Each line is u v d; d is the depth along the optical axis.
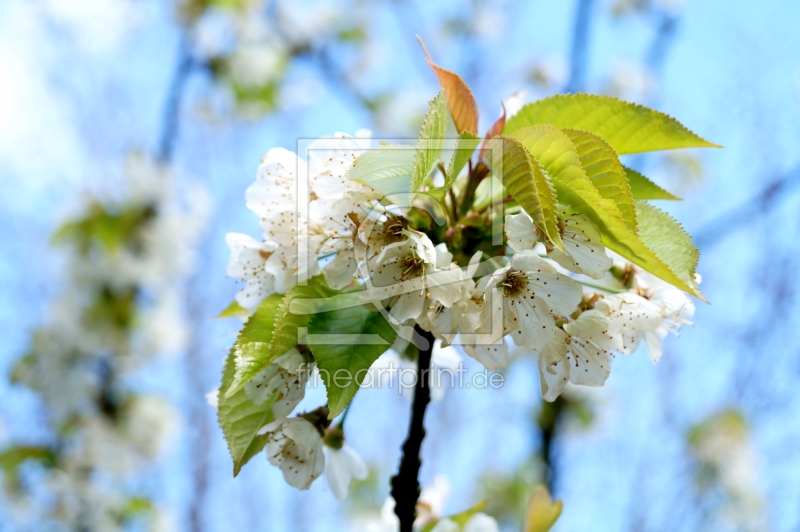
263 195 0.69
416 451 0.70
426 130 0.66
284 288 0.69
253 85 1.72
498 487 1.80
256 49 1.76
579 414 1.60
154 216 1.53
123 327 1.49
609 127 0.70
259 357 0.67
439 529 0.74
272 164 0.69
